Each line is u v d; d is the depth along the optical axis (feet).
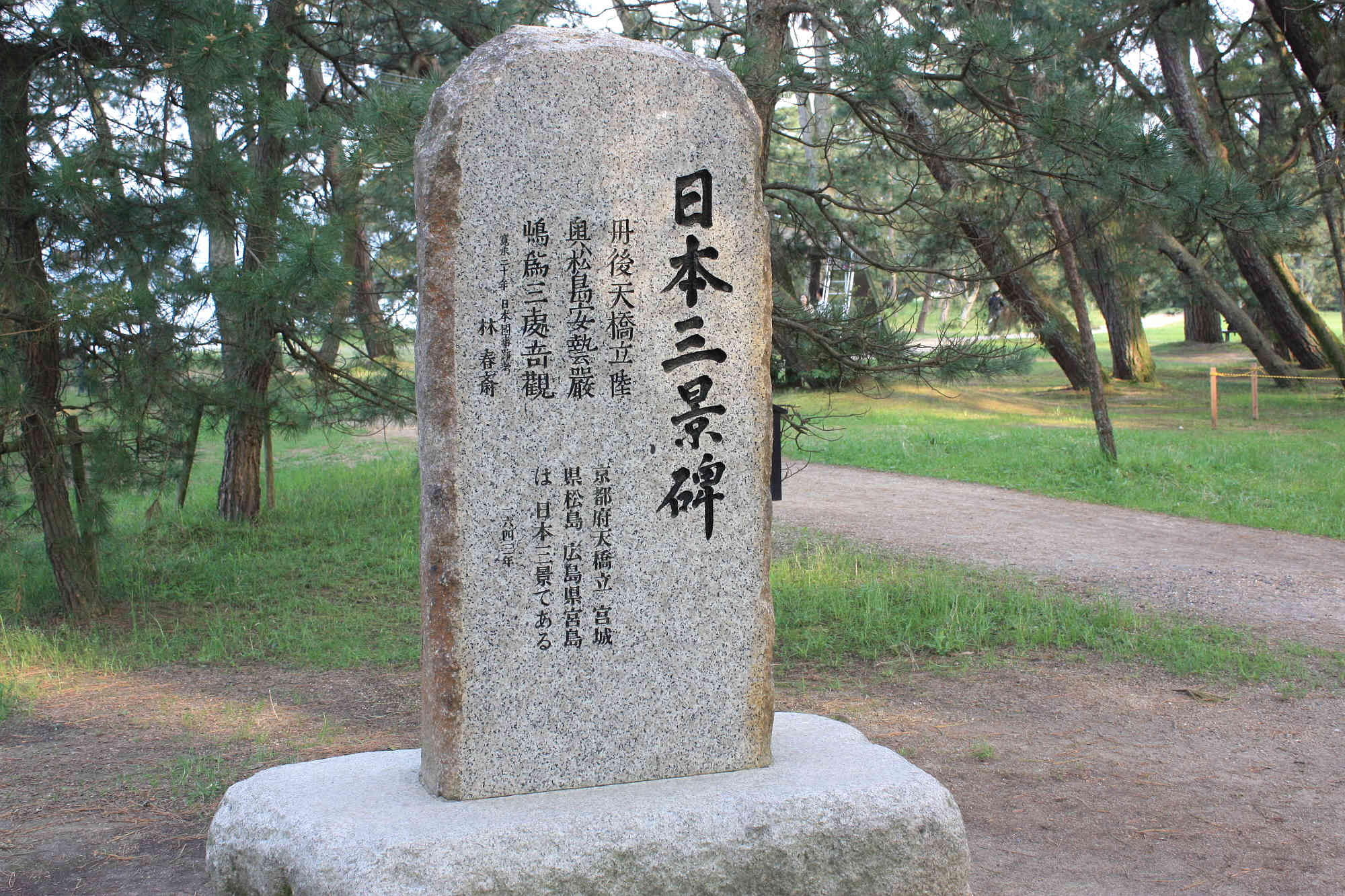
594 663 13.08
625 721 13.19
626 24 39.86
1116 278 73.36
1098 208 32.30
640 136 13.03
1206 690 20.79
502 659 12.77
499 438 12.72
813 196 33.06
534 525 12.85
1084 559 31.86
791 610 26.17
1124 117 25.90
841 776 13.12
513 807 12.26
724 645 13.51
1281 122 76.59
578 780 13.03
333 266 22.27
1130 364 82.02
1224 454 48.57
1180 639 23.50
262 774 13.26
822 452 53.26
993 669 22.16
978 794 16.28
